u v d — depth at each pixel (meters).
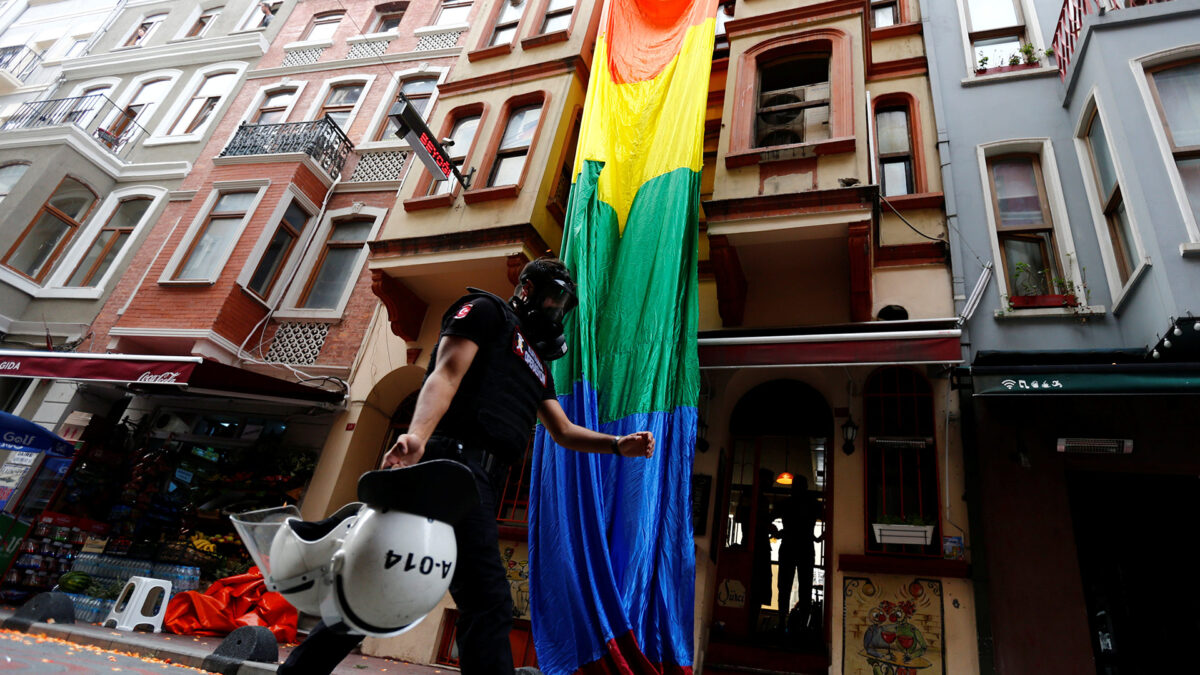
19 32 21.16
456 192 9.50
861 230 6.98
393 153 12.62
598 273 6.99
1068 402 6.47
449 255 8.82
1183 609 6.29
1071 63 7.79
